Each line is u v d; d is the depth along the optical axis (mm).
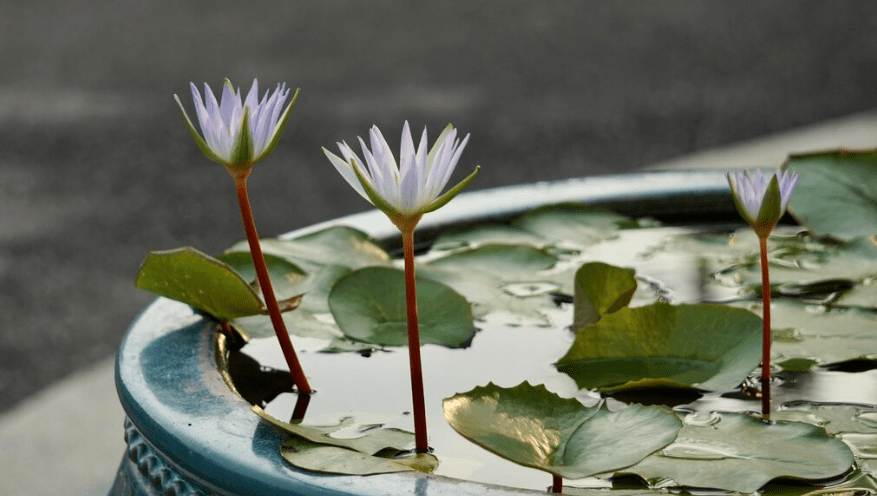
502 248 2973
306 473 2455
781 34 14078
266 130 2590
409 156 2484
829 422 2590
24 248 8594
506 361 2729
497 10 15820
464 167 10258
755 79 12367
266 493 2453
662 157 10148
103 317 7363
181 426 2518
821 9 15117
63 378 6406
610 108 11625
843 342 2736
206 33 15070
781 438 2549
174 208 9398
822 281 2895
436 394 2660
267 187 9875
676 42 13977
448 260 2965
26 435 5375
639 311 2717
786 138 10156
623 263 2959
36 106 12281
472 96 12094
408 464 2518
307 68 13258
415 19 15500
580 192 3094
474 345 2766
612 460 2469
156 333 2682
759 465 2514
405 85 12594
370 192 2496
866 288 2852
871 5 15078
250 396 2654
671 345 2699
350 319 2773
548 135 10922
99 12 16594
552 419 2523
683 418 2598
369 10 16000
